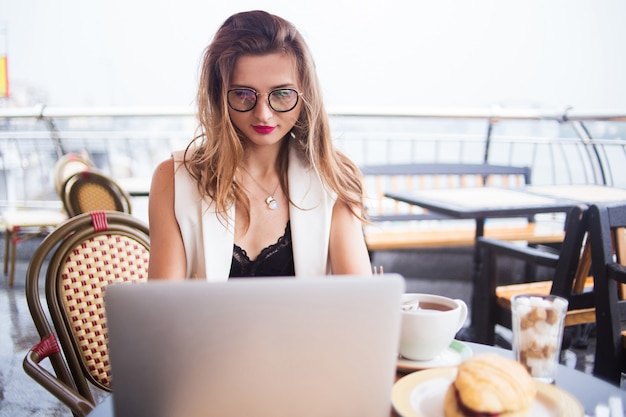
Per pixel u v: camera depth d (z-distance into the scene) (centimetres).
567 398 82
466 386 76
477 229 343
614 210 197
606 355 196
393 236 354
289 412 74
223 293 70
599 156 422
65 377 132
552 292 219
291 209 137
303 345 72
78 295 142
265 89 125
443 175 408
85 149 548
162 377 72
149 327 71
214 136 135
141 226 153
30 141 548
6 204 555
